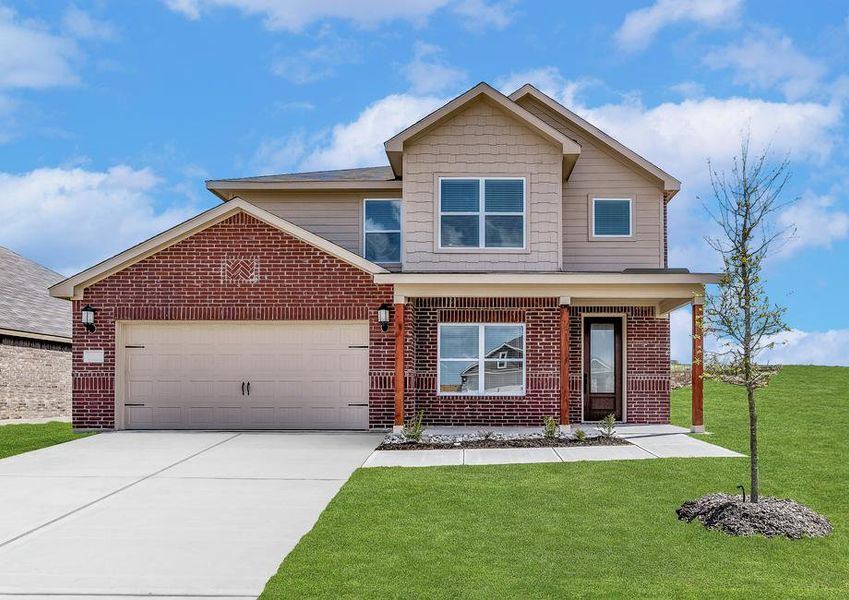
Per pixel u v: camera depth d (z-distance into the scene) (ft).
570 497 32.58
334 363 57.26
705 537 26.78
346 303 56.70
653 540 26.45
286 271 57.00
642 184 64.03
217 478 37.99
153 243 56.70
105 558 24.82
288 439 52.21
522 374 59.72
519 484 35.27
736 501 29.68
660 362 63.41
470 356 59.93
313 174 72.54
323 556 24.68
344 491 34.19
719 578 22.70
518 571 23.26
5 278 86.02
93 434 55.36
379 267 56.39
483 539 26.58
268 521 29.48
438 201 58.90
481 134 59.26
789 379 87.97
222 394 57.47
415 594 21.26
